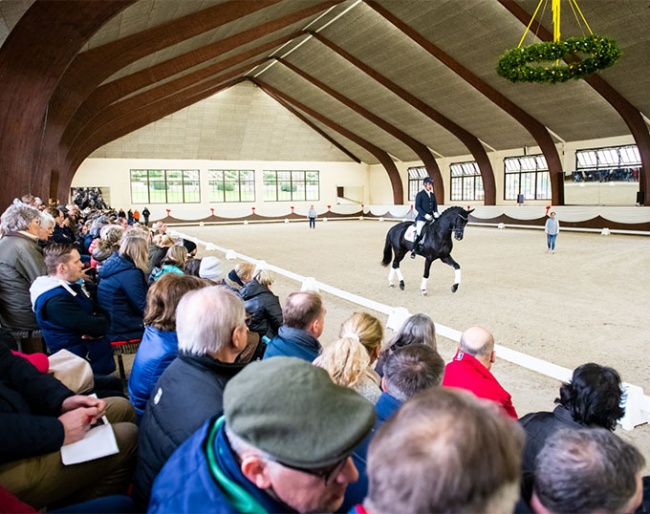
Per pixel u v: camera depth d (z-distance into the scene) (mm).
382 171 31297
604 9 12234
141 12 7957
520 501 1189
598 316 6246
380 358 2805
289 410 939
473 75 17266
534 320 6129
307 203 31156
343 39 18391
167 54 11961
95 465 1705
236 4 9938
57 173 14039
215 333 1632
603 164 18828
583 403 2002
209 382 1582
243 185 29562
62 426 1641
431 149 25906
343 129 27672
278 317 3789
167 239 5531
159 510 989
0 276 3232
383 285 8703
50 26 5930
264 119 27328
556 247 13992
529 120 19078
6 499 1268
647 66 13836
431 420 693
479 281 8852
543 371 4176
